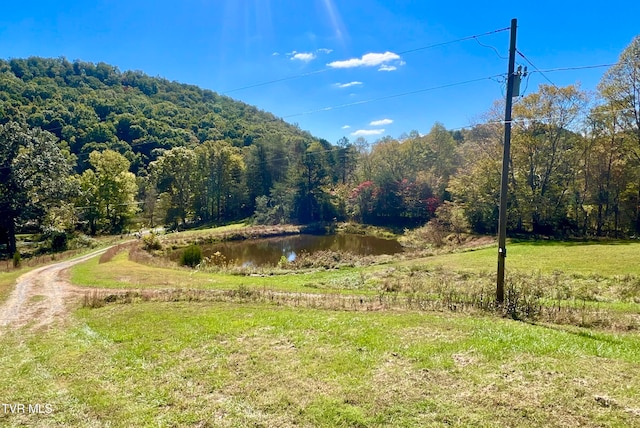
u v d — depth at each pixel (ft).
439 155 196.34
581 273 61.00
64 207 149.89
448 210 139.85
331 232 187.62
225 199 233.76
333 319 33.01
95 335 32.27
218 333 30.17
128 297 48.37
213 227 205.57
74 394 20.81
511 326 29.07
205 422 17.21
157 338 29.91
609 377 19.06
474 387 18.72
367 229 186.29
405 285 55.88
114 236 179.63
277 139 239.91
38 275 79.41
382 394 18.58
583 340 25.21
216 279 70.28
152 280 68.44
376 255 115.85
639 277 54.19
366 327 29.89
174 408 18.66
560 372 19.84
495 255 87.76
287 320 33.06
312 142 260.01
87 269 85.92
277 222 200.03
